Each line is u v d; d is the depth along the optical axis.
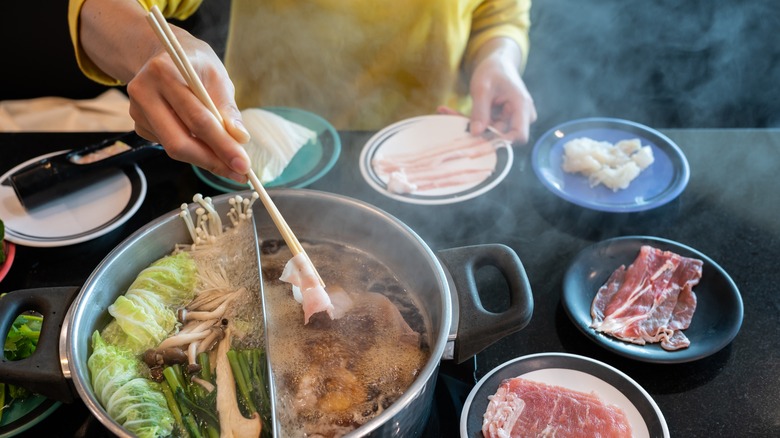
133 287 0.63
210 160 0.60
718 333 0.64
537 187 0.82
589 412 0.58
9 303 0.58
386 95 1.01
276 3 0.93
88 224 0.77
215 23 1.24
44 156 0.83
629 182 0.81
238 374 0.58
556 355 0.62
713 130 0.89
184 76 0.57
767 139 0.87
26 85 1.25
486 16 1.00
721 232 0.76
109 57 0.73
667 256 0.70
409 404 0.51
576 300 0.68
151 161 0.84
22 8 1.16
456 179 0.81
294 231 0.70
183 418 0.56
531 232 0.76
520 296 0.59
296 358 0.60
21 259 0.74
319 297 0.61
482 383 0.60
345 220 0.68
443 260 0.62
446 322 0.55
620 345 0.63
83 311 0.57
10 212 0.78
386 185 0.81
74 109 1.21
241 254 0.67
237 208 0.68
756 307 0.68
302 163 0.84
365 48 0.96
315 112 1.02
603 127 0.89
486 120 0.87
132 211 0.77
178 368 0.59
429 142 0.87
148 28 0.69
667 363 0.62
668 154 0.84
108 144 0.82
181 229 0.67
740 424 0.60
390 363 0.60
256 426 0.56
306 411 0.57
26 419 0.58
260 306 0.62
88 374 0.56
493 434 0.56
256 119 0.84
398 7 0.92
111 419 0.49
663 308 0.67
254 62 0.99
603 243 0.72
